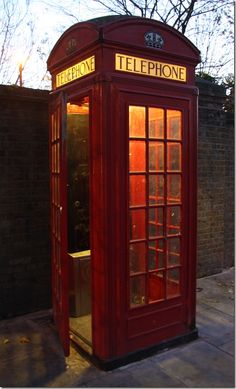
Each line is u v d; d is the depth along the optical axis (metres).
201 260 6.07
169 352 3.74
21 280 4.61
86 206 4.65
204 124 5.93
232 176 6.56
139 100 3.43
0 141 4.38
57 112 3.79
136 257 3.57
